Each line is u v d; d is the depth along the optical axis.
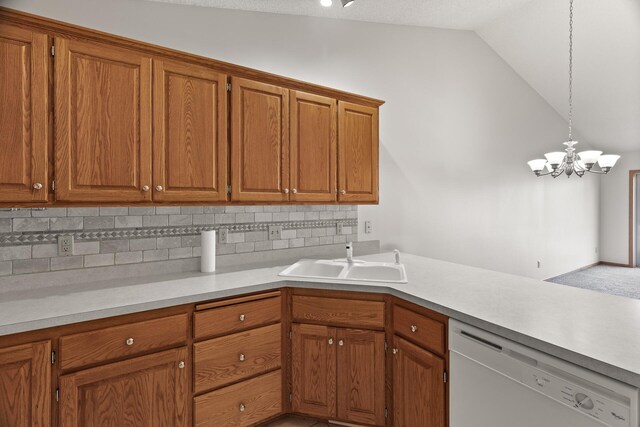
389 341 1.83
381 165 3.15
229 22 2.46
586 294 1.66
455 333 1.43
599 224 6.79
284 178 2.20
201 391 1.69
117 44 1.67
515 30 3.78
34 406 1.30
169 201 1.82
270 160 2.15
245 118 2.06
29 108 1.47
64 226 1.84
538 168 3.04
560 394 1.05
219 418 1.74
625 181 6.52
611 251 6.66
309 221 2.74
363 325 1.86
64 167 1.54
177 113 1.84
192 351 1.67
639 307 1.44
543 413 1.11
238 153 2.04
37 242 1.77
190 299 1.63
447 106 3.59
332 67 2.89
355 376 1.88
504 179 4.21
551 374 1.07
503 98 4.20
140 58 1.73
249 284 1.85
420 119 3.39
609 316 1.33
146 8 2.16
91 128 1.61
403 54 3.27
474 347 1.33
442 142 3.55
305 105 2.29
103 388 1.45
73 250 1.87
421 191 3.40
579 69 4.37
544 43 3.97
